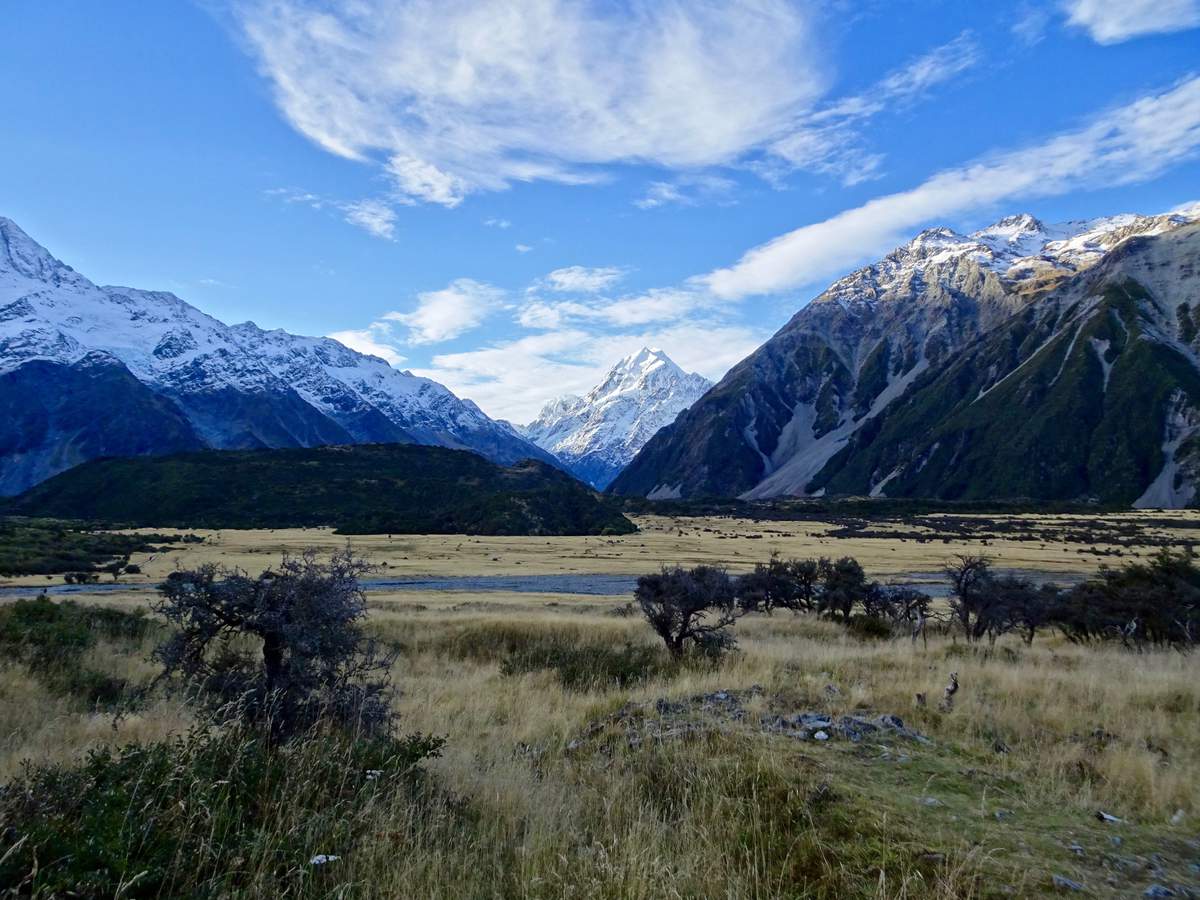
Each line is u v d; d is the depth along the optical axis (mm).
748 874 5492
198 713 8852
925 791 7090
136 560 84312
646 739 9180
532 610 42500
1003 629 30812
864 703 11461
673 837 6172
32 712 11516
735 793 7062
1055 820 6605
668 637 20875
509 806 7008
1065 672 16531
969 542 126750
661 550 111500
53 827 4953
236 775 6270
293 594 9812
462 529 151500
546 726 11320
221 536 126188
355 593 10484
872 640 29812
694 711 10820
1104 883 5297
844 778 7387
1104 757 8766
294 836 5516
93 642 18297
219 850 5008
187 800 5480
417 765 7773
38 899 4273
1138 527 156375
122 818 5113
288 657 10273
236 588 9758
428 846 5750
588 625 29969
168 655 9711
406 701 13609
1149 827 6590
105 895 4484
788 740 8867
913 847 5754
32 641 16641
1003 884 5180
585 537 140375
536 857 5684
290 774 6555
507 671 18953
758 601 47094
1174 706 12156
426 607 42781
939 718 10523
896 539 135750
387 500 191375
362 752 7516
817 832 6125
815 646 23484
